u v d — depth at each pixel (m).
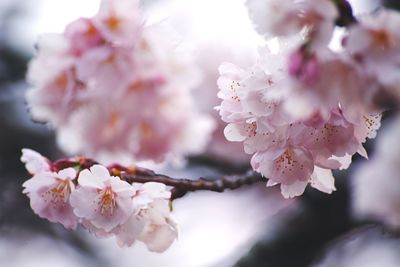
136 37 1.05
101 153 1.12
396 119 1.22
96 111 1.09
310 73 0.84
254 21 0.85
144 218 0.93
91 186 0.92
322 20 0.83
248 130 0.91
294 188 0.93
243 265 1.16
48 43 1.07
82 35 1.05
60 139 1.13
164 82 1.10
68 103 1.09
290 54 0.85
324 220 1.19
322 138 0.89
